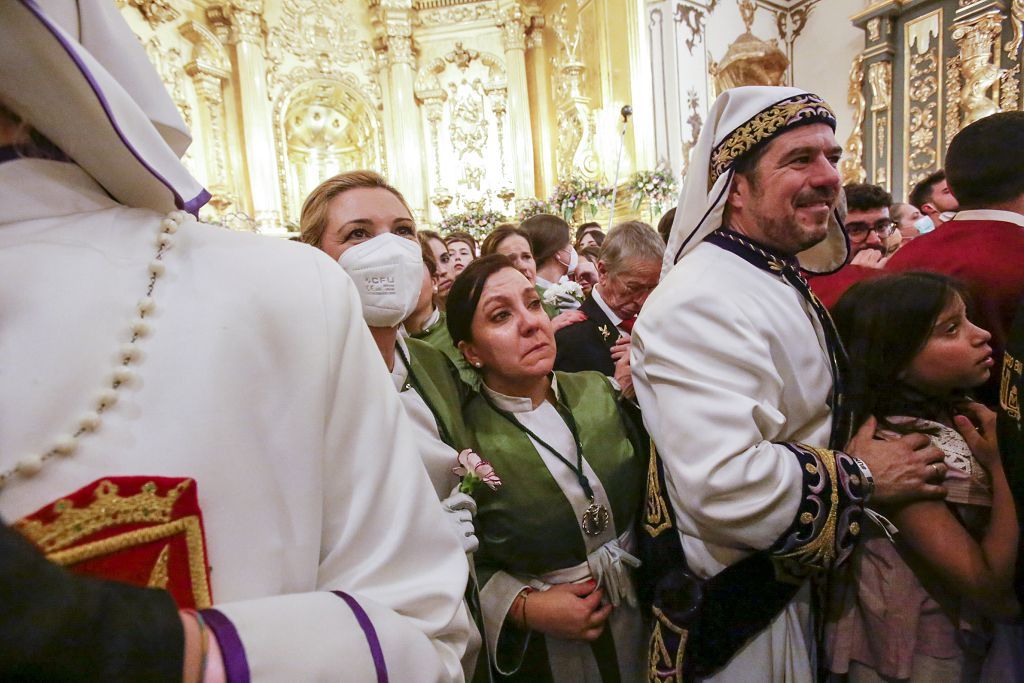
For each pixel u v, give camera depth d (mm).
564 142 7883
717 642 1057
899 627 1041
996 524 976
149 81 550
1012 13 5707
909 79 6531
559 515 1178
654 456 1248
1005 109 5789
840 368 1162
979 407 1118
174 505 395
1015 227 1425
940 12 6223
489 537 1189
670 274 1178
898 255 1709
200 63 7109
